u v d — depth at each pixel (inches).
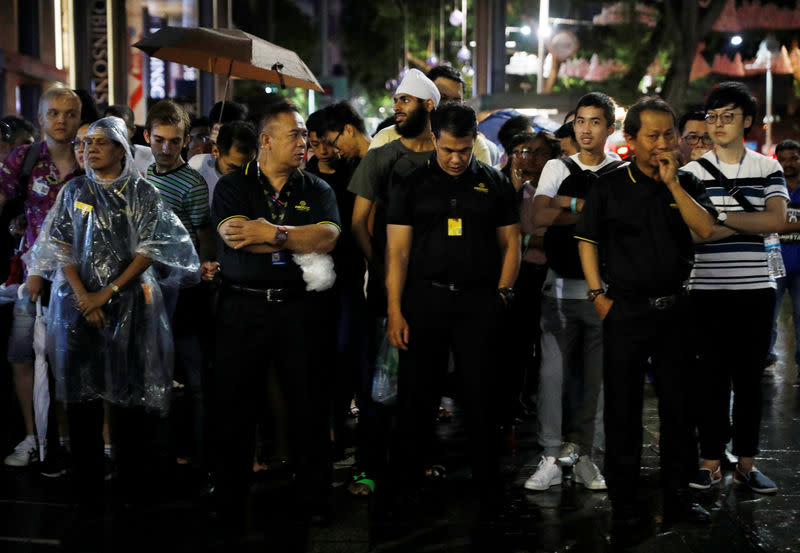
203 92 761.0
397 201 179.2
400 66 1658.5
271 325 172.1
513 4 966.4
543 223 195.2
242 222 167.5
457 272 176.9
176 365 209.6
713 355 197.3
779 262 219.9
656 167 173.0
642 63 808.3
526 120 267.3
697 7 715.4
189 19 762.2
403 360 182.4
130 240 180.9
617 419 176.7
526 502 190.2
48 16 876.6
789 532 172.6
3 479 198.8
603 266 183.2
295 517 179.6
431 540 168.7
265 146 172.1
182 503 187.2
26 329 201.6
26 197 201.6
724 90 191.9
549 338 199.6
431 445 206.5
